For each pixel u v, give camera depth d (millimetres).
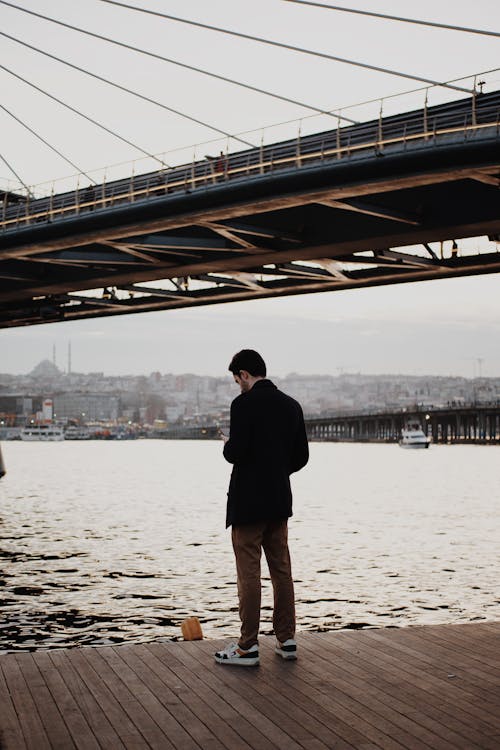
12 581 28594
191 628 9828
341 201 39094
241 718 6668
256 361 8539
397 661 8180
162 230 47062
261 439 8180
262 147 41406
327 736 6301
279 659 8297
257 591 8109
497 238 40750
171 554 34594
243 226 42406
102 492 73312
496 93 35375
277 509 8133
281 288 56844
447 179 35344
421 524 45938
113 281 56500
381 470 113062
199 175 44938
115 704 6973
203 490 76188
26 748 6066
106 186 49500
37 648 19984
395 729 6426
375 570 30188
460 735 6305
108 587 27391
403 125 37719
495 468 117375
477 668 7934
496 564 31609
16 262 57812
